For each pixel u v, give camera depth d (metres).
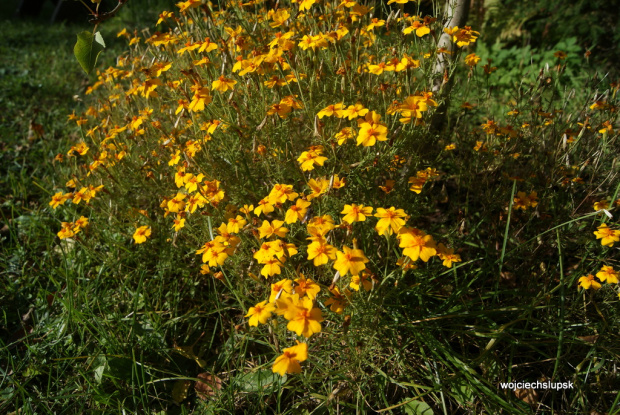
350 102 0.48
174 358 0.46
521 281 0.49
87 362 0.44
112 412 0.41
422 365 0.41
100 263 0.55
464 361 0.40
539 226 0.49
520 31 1.10
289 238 0.41
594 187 0.52
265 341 0.44
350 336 0.37
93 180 0.61
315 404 0.40
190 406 0.42
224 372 0.44
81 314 0.44
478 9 1.12
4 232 0.64
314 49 0.47
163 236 0.53
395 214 0.34
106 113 0.71
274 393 0.41
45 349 0.46
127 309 0.49
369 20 0.53
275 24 0.50
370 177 0.44
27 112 0.94
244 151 0.49
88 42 0.34
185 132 0.56
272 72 0.51
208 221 0.45
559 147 0.49
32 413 0.39
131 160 0.59
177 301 0.49
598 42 1.03
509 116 0.60
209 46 0.48
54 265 0.56
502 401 0.37
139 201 0.62
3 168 0.76
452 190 0.63
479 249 0.52
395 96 0.49
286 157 0.46
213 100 0.49
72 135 0.86
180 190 0.47
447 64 0.49
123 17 1.41
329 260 0.39
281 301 0.31
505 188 0.52
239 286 0.44
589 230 0.47
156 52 0.61
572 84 0.85
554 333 0.42
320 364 0.41
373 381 0.41
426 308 0.44
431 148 0.54
